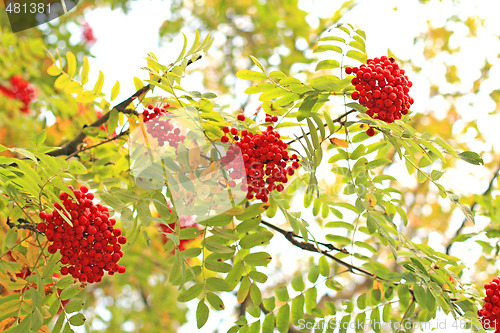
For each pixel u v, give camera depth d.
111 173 1.20
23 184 0.95
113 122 1.09
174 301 1.89
